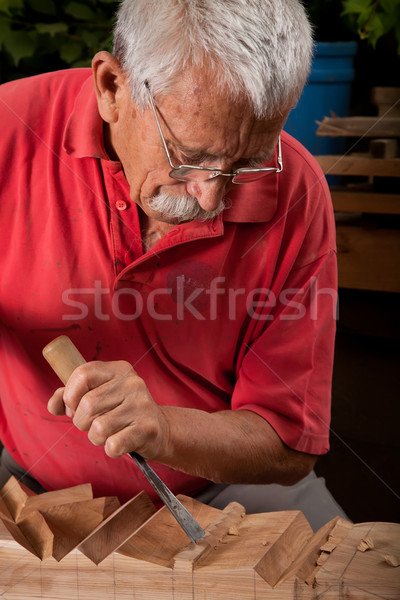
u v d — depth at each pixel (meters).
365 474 1.78
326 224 1.05
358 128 1.82
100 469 1.12
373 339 2.16
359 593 0.69
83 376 0.80
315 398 1.09
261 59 0.73
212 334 1.06
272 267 1.02
